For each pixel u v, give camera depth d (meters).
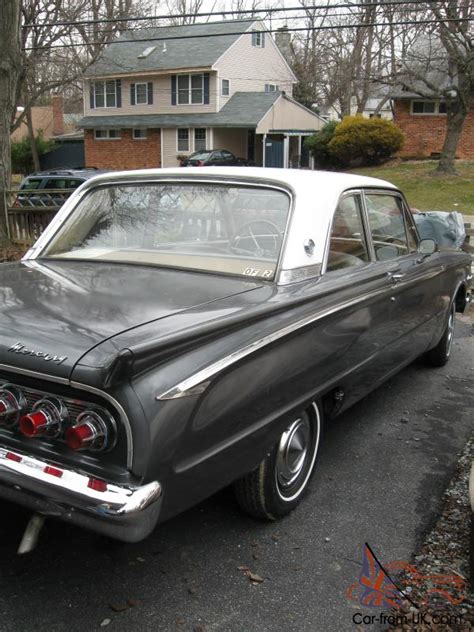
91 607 2.56
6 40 11.18
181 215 3.66
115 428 2.17
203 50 36.97
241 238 3.43
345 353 3.38
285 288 3.09
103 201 3.97
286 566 2.89
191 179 3.74
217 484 2.56
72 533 3.07
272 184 3.51
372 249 4.15
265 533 3.15
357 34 35.00
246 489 3.05
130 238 3.75
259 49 39.09
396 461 4.04
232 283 3.11
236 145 38.25
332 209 3.59
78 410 2.23
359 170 29.97
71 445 2.16
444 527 3.26
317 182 3.64
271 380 2.71
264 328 2.67
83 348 2.18
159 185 3.82
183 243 3.59
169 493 2.29
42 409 2.25
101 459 2.22
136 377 2.15
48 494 2.23
